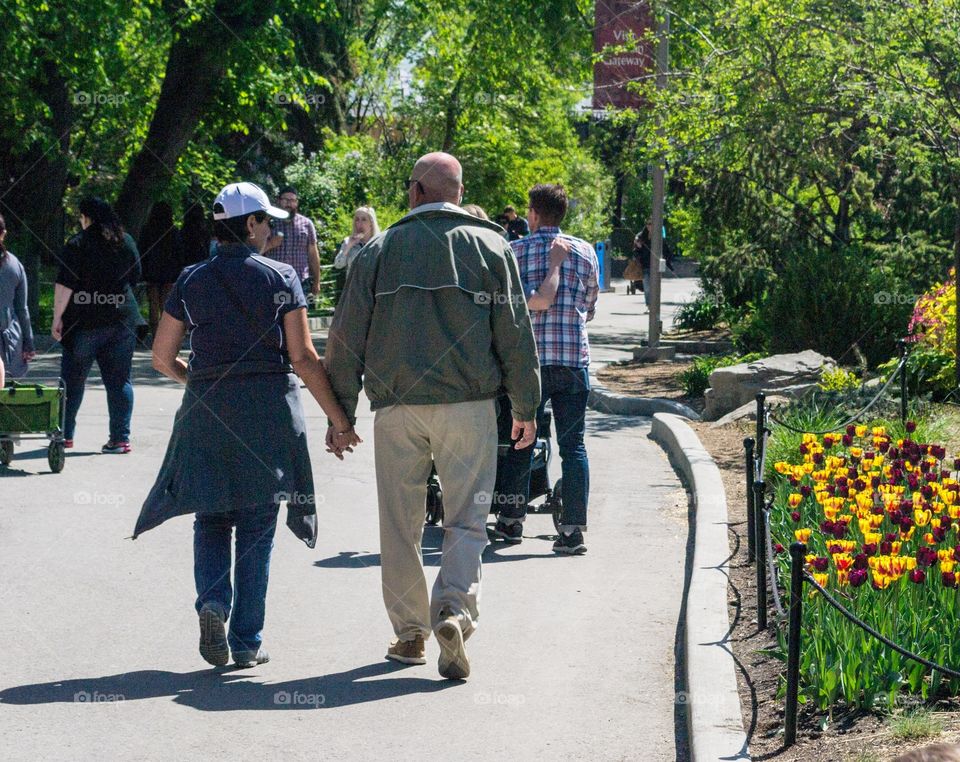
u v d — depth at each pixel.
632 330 27.42
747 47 15.46
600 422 14.05
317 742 4.98
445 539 5.82
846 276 16.36
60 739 4.94
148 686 5.55
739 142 16.86
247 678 5.69
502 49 35.22
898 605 5.64
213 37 22.84
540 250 8.13
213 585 5.69
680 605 6.95
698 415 14.16
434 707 5.39
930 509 7.20
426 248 5.70
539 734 5.12
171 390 15.53
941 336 13.34
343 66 37.91
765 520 6.20
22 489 9.68
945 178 17.62
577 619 6.67
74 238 11.08
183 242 19.75
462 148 39.28
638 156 24.06
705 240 23.23
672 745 5.05
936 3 13.59
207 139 29.66
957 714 4.95
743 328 19.03
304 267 17.36
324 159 34.44
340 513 9.17
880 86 14.29
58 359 18.52
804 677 5.29
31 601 6.81
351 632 6.40
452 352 5.68
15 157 24.30
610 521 8.98
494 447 5.82
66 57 23.16
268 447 5.64
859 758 4.54
